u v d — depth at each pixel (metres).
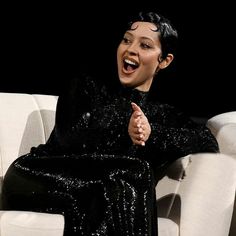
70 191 4.71
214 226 5.23
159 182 5.57
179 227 5.18
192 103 8.16
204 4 7.94
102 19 7.64
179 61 8.05
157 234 4.68
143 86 5.45
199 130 5.35
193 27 7.98
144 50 5.34
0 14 7.43
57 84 7.68
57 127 5.14
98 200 4.59
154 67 5.41
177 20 7.95
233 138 5.61
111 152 5.01
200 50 8.03
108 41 7.67
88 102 5.24
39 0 7.50
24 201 4.90
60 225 4.51
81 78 5.36
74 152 5.00
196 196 5.25
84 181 4.71
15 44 7.52
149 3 7.77
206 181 5.29
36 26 7.54
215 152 5.43
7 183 5.02
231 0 7.94
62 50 7.64
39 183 4.81
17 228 4.43
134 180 4.67
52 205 4.75
